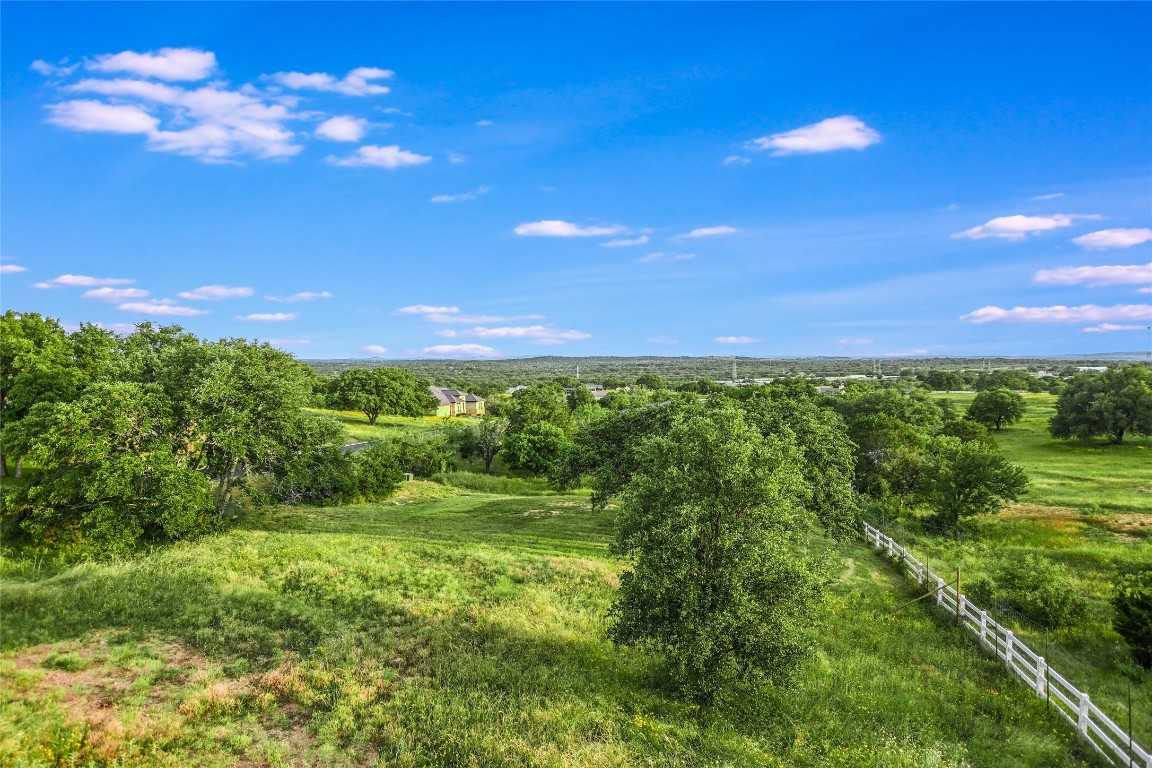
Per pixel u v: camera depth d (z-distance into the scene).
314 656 14.38
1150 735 13.17
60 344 36.53
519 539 30.45
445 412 119.19
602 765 10.88
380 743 11.21
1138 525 34.41
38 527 21.31
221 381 26.39
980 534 33.72
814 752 12.40
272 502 32.19
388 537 28.70
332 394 99.31
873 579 25.36
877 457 39.53
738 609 13.44
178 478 24.06
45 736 10.12
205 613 16.33
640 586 14.16
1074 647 18.62
